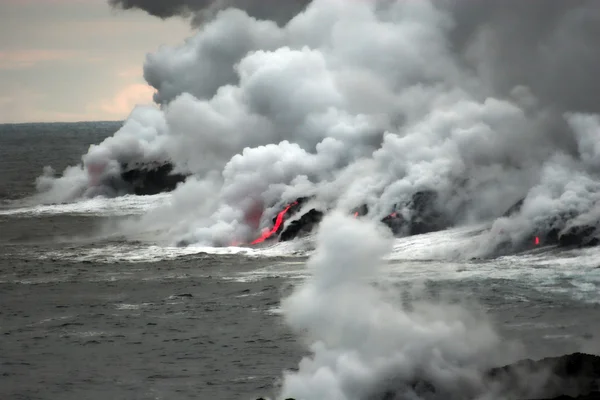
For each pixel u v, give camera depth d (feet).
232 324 284.61
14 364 245.24
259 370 230.07
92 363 244.42
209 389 216.54
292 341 257.55
